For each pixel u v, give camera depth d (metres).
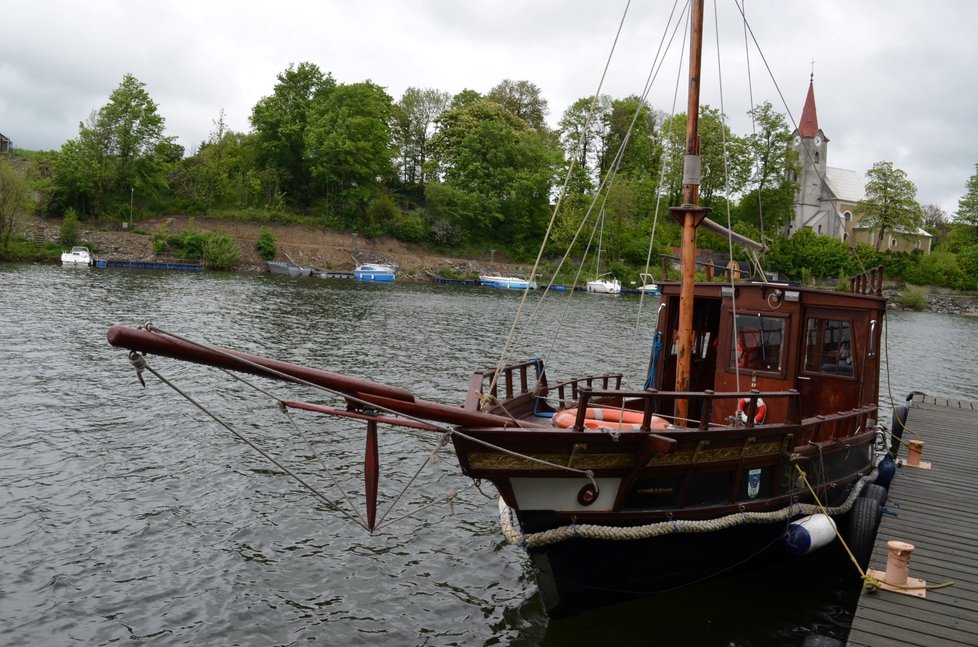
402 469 13.99
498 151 90.62
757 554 9.53
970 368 37.59
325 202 83.75
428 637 8.41
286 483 12.87
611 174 10.34
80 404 16.92
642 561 8.39
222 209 79.50
